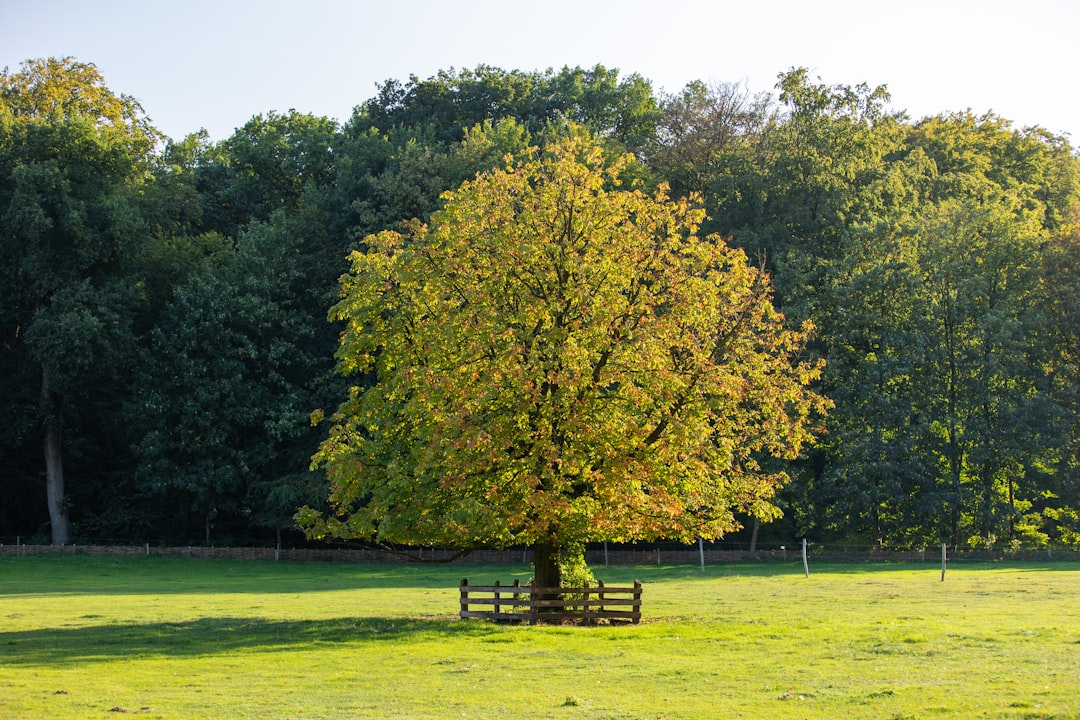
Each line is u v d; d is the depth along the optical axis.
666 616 29.58
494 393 25.72
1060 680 17.06
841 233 66.12
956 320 62.62
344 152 75.31
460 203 29.78
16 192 59.25
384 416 29.02
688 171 71.00
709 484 28.55
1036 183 89.06
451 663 20.59
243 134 83.44
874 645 22.14
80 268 62.62
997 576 45.97
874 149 69.44
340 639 24.30
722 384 27.09
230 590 44.38
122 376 65.38
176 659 21.38
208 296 63.12
